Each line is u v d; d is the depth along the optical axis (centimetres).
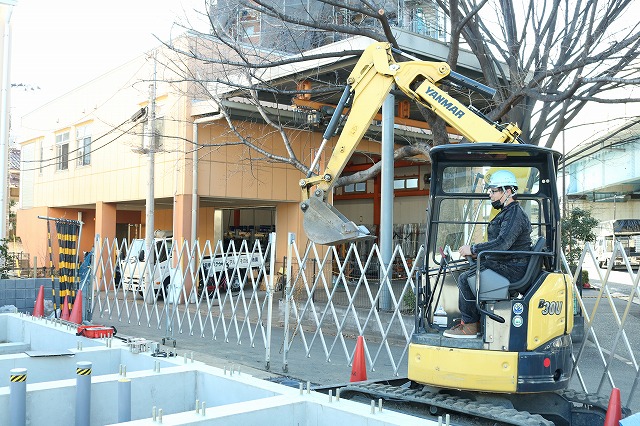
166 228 3291
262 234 3281
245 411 496
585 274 2878
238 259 1373
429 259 743
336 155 852
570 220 2423
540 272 650
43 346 997
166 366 704
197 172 2205
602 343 1456
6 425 558
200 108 2153
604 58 1207
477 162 755
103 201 2778
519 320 620
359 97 855
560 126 1491
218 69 1769
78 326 951
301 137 2348
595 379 1089
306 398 539
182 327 1611
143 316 1811
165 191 2330
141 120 2344
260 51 1709
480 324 657
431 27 1748
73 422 593
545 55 1396
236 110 2053
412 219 3077
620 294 2605
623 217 5288
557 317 641
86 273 1452
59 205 3161
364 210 3247
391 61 856
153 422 463
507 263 643
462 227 939
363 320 1472
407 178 3098
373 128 2125
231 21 1759
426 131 2284
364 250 3062
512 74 1377
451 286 736
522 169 748
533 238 766
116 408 620
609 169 3841
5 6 1812
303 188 858
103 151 2784
